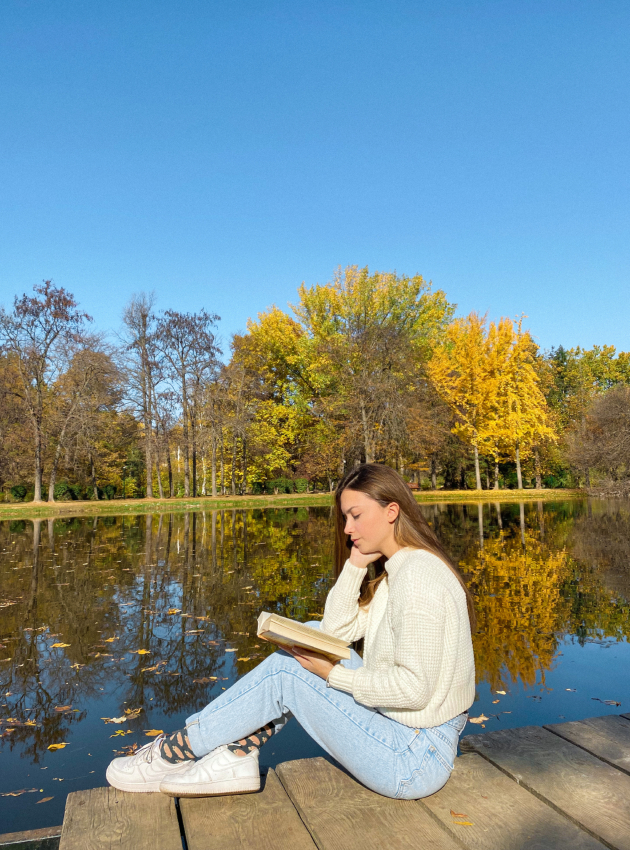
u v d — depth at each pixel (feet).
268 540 47.42
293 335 124.88
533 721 11.84
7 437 106.32
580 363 176.76
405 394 105.40
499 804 6.30
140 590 26.45
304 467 124.98
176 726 12.12
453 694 5.93
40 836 6.54
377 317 112.06
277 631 5.89
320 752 11.05
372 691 5.73
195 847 5.76
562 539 43.50
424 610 5.60
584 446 111.45
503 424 117.19
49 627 20.18
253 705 6.43
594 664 15.40
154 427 113.91
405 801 6.44
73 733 11.87
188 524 65.46
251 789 6.59
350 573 6.55
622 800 6.28
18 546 45.80
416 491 118.93
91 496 123.85
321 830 5.92
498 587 25.64
